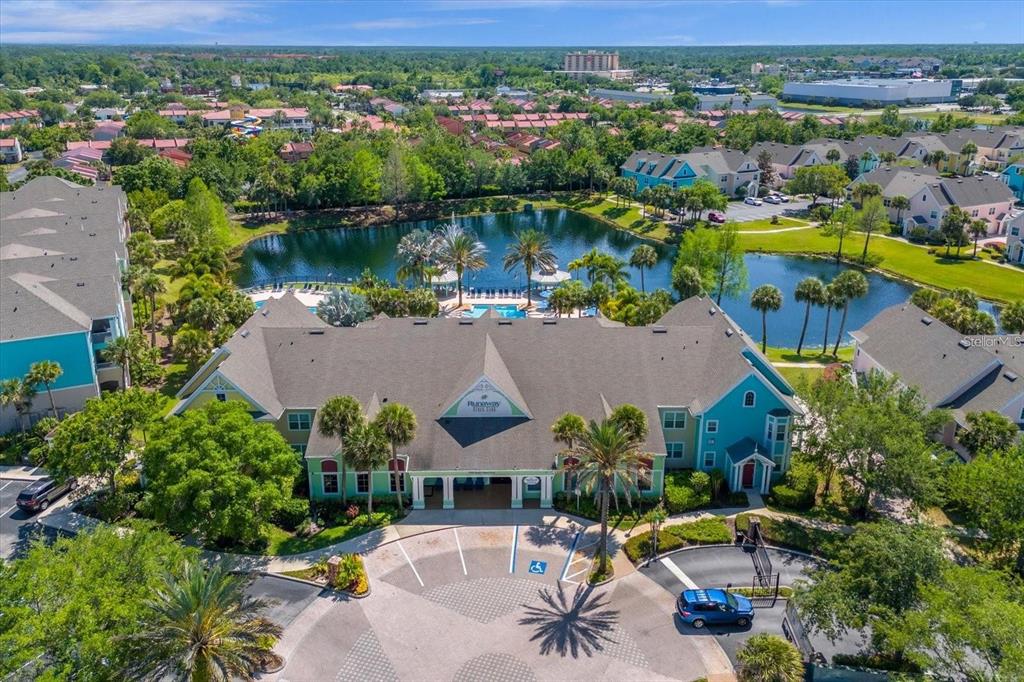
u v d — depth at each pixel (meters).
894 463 50.47
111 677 32.66
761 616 44.72
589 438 46.94
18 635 31.92
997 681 33.28
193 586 34.25
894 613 38.16
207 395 56.56
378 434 50.25
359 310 82.06
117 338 73.25
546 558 50.03
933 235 139.88
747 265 132.25
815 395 57.84
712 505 56.44
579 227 166.25
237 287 119.19
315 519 54.06
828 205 163.25
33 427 67.44
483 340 61.91
